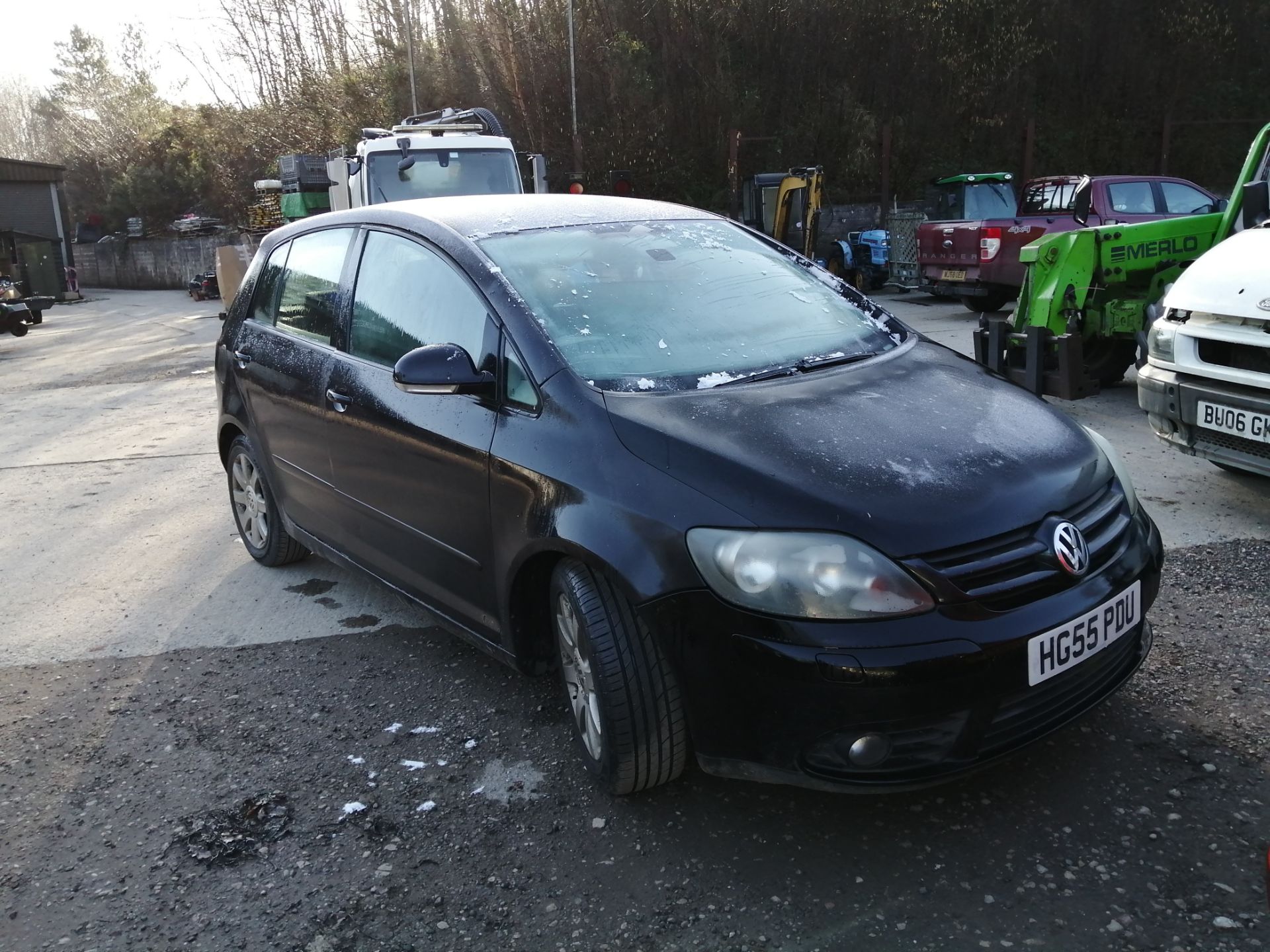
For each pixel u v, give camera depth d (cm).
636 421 268
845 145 2522
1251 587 402
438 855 268
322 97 3145
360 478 366
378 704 350
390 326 357
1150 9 2572
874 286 1884
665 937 234
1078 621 244
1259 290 434
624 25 2497
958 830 265
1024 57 2517
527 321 303
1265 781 277
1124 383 802
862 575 230
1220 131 2680
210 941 240
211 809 293
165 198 3709
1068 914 233
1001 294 1316
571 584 271
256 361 438
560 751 314
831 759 238
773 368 306
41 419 909
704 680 244
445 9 2627
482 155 1272
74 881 264
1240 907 232
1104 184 1276
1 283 1717
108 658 399
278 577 478
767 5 2478
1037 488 255
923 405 286
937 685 227
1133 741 299
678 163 2516
